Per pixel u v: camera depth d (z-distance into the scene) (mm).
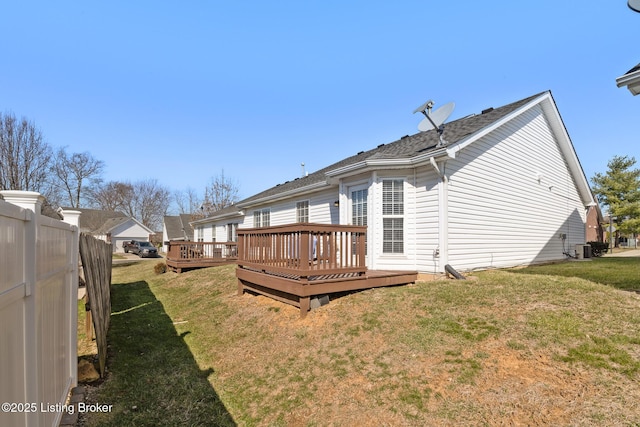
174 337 5680
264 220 15188
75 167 38938
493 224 8719
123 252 40562
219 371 4328
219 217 20484
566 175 12656
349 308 5332
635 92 4520
